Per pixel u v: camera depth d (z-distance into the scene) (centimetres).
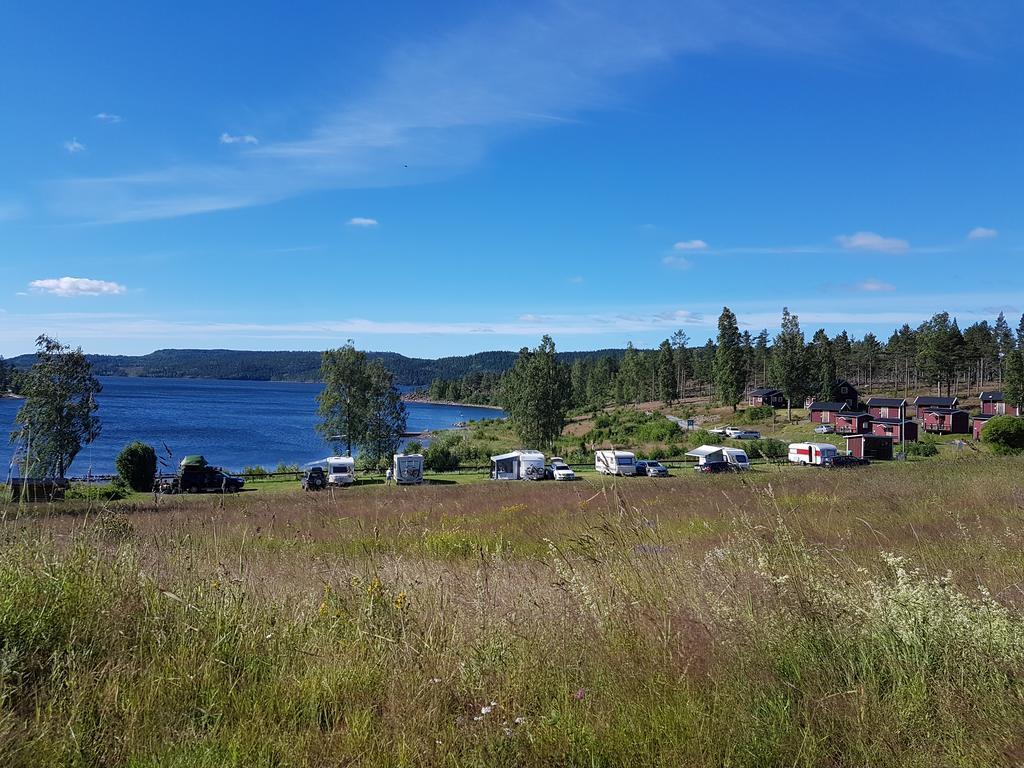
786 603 389
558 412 7675
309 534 968
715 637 367
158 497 822
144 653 360
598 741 282
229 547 630
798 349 10738
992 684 323
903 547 734
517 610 429
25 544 448
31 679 331
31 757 261
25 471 577
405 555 782
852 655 348
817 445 5488
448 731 294
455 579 521
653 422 9362
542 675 344
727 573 465
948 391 10512
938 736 287
